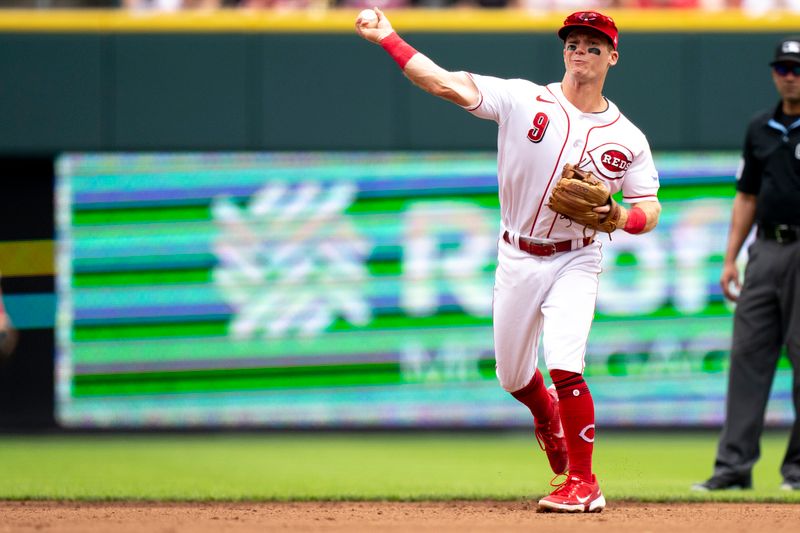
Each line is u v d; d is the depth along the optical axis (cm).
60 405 3891
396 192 3897
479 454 3456
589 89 1716
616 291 3872
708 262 3894
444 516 1744
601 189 1662
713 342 3881
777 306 2394
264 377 3888
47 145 3859
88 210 3881
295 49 3900
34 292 3903
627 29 3919
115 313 3884
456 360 3884
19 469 2994
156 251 3881
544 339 1761
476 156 3903
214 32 3888
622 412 3875
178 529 1531
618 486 2522
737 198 2466
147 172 3881
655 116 3909
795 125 2328
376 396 3891
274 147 3894
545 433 1930
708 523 1630
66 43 3869
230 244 3884
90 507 1978
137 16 3881
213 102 3884
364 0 4050
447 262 3891
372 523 1623
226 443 3747
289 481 2689
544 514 1762
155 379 3884
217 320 3884
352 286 3894
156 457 3341
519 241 1769
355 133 3903
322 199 3897
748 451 2389
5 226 3894
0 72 3853
